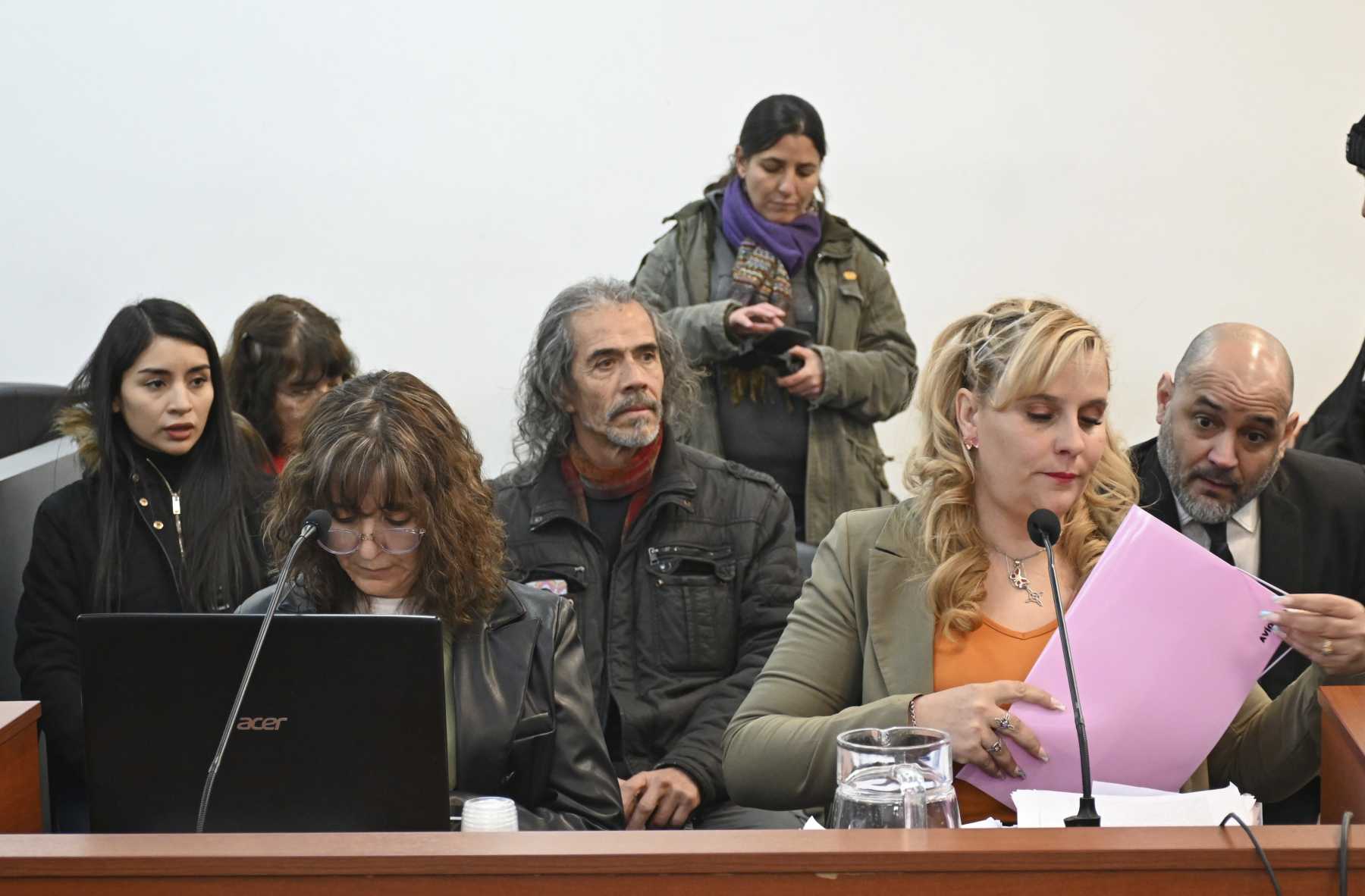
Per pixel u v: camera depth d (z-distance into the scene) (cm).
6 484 279
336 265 457
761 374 334
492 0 451
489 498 187
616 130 455
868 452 341
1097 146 454
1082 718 153
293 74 451
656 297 346
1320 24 446
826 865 108
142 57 449
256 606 182
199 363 266
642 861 109
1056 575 184
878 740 137
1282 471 239
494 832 118
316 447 177
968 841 111
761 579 262
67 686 253
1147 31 449
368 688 144
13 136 449
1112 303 459
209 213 454
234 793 145
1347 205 451
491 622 186
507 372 461
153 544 264
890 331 354
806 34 453
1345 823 108
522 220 457
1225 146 452
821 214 354
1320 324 455
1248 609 164
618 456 261
